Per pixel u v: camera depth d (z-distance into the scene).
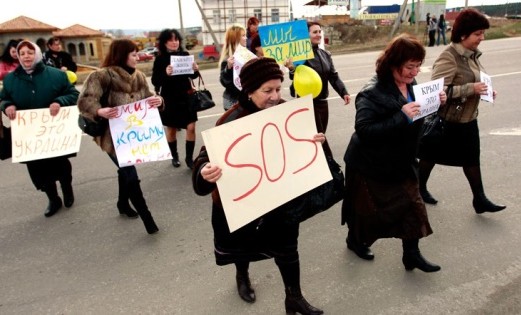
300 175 2.19
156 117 3.60
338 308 2.61
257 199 2.07
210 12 40.38
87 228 3.86
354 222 2.91
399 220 2.69
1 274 3.17
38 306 2.79
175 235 3.64
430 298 2.65
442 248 3.18
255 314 2.61
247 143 2.03
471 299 2.62
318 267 3.05
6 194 4.71
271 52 3.78
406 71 2.41
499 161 4.89
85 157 5.93
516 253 3.08
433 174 4.62
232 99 4.73
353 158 2.74
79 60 40.88
